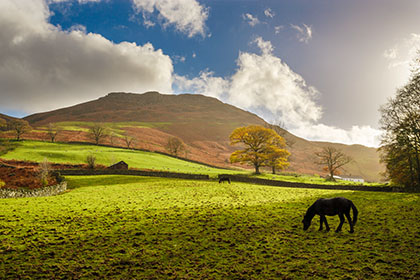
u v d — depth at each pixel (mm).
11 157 80125
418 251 12406
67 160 84125
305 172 190875
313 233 15891
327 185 54562
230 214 21297
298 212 22328
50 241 14516
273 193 37719
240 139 85125
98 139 148625
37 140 124312
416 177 47125
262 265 11453
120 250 13273
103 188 43031
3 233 15641
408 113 45375
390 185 52594
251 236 15398
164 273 10820
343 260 11703
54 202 27594
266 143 85125
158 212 22094
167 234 15844
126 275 10711
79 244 14164
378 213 22062
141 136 191875
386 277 10016
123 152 108125
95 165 81312
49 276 10609
